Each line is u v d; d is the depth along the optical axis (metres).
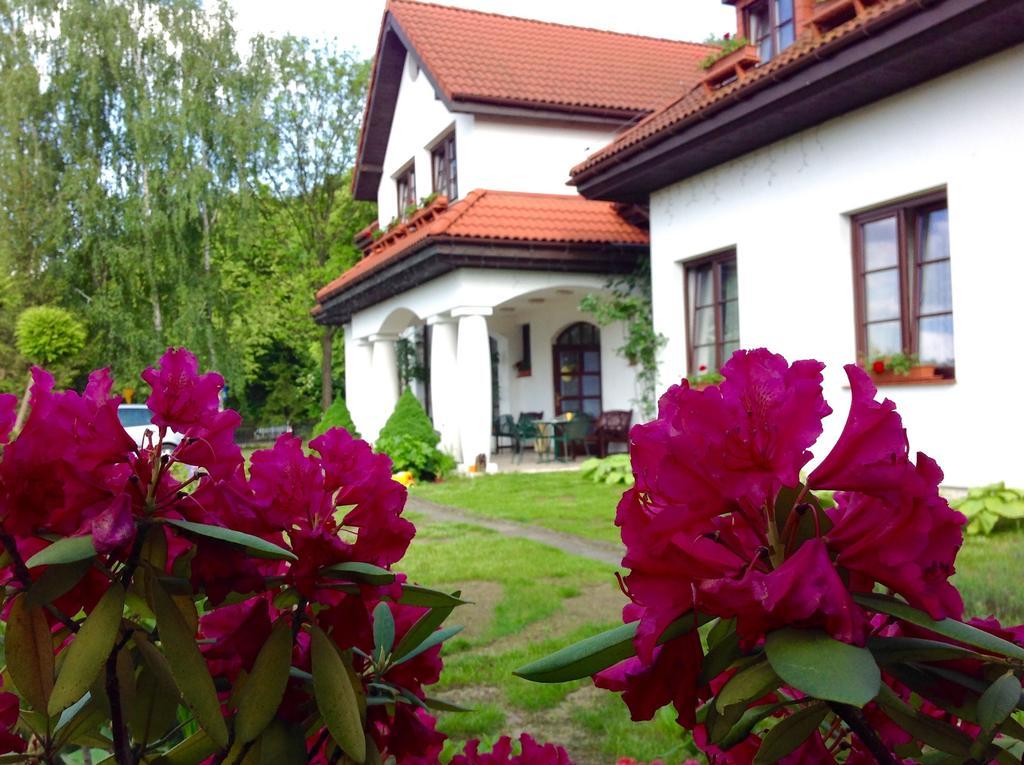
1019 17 6.40
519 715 3.61
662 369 11.62
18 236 25.78
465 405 12.99
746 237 9.68
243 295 33.16
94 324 26.19
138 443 1.00
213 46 26.45
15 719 1.04
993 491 6.78
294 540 0.94
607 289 13.38
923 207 7.96
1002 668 0.84
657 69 17.08
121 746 0.97
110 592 0.86
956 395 7.49
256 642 0.99
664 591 0.78
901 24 6.82
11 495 0.89
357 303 16.62
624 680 0.90
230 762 0.98
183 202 25.44
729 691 0.74
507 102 14.11
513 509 9.46
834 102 8.12
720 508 0.77
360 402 18.50
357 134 33.31
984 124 7.15
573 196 14.70
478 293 12.70
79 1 25.64
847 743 1.05
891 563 0.75
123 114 25.84
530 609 5.15
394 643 1.23
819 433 0.74
